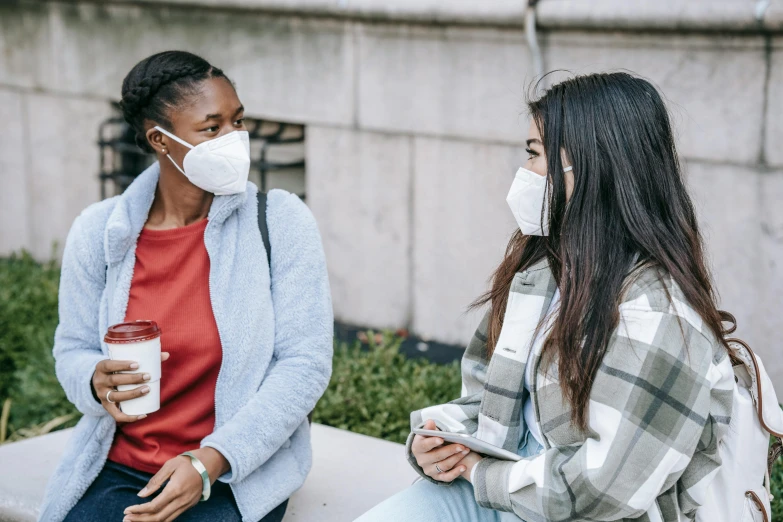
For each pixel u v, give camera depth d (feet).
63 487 7.65
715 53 12.30
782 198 12.19
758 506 6.25
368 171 15.78
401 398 11.96
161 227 7.79
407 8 14.40
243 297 7.56
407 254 15.72
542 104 6.33
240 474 7.18
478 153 14.57
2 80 19.60
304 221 7.87
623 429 5.71
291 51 16.02
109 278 7.68
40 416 12.91
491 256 14.79
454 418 7.15
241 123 7.66
